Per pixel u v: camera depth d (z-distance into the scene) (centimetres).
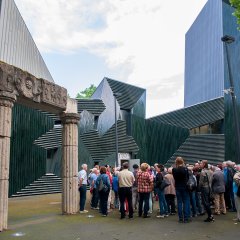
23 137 2347
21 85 1017
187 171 1023
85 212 1252
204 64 6700
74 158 1255
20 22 2306
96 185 1191
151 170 1351
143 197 1128
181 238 784
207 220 1007
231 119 3644
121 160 3528
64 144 1254
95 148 3325
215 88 5931
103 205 1163
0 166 923
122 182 1094
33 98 1070
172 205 1186
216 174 1144
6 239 791
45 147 2542
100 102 3484
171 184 1152
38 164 2458
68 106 1275
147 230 887
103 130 3441
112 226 954
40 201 1831
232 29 3841
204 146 3828
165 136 3881
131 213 1100
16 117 2302
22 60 2241
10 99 962
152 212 1240
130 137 3650
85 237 807
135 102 3916
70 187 1227
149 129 3841
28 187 2333
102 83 3944
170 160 3844
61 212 1286
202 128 4081
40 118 2530
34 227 950
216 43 6056
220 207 1188
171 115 4022
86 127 3328
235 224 965
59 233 859
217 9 6094
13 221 1080
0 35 1977
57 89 1195
